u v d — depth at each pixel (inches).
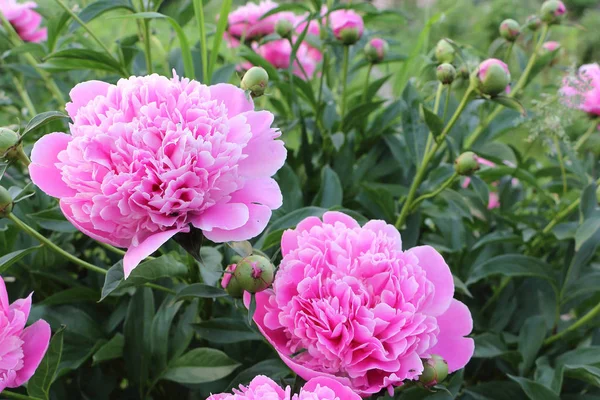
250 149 34.7
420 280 34.9
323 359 34.5
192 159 33.2
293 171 47.3
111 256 45.0
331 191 43.9
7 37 50.4
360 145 50.0
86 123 33.8
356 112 47.4
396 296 34.5
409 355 34.1
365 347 34.3
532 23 47.0
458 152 47.3
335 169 47.9
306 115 51.2
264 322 34.9
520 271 42.2
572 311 48.1
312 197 48.7
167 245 43.6
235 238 33.3
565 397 42.4
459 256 46.4
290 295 34.9
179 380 39.1
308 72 53.1
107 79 49.7
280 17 48.6
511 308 44.6
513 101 39.1
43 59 43.5
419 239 48.6
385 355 34.0
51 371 35.2
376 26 69.0
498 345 42.4
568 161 48.3
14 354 33.9
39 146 33.9
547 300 45.1
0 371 33.9
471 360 44.8
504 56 48.2
